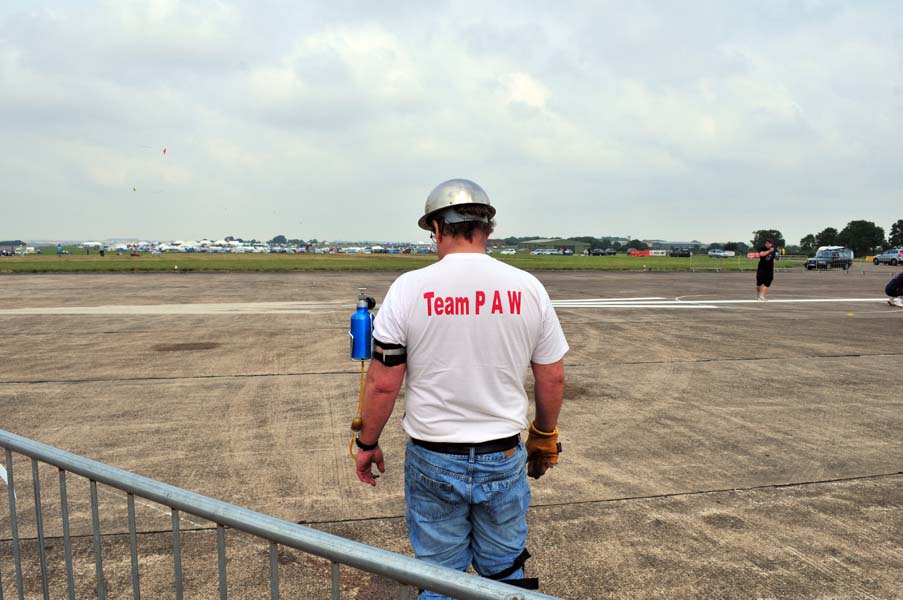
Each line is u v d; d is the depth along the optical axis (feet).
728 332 35.50
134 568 5.84
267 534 4.80
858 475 13.73
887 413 18.76
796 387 22.13
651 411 18.92
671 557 10.13
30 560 10.03
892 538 10.82
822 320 41.22
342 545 4.47
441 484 5.89
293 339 32.19
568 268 125.49
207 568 9.80
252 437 16.21
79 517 11.59
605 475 13.65
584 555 10.18
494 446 5.90
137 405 19.33
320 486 12.98
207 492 12.62
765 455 14.99
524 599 3.73
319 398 20.29
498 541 6.16
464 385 5.81
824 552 10.32
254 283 76.38
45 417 17.97
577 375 24.03
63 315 42.34
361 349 6.86
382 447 15.51
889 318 42.42
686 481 13.33
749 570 9.75
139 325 37.42
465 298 5.74
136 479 5.62
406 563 4.20
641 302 53.42
